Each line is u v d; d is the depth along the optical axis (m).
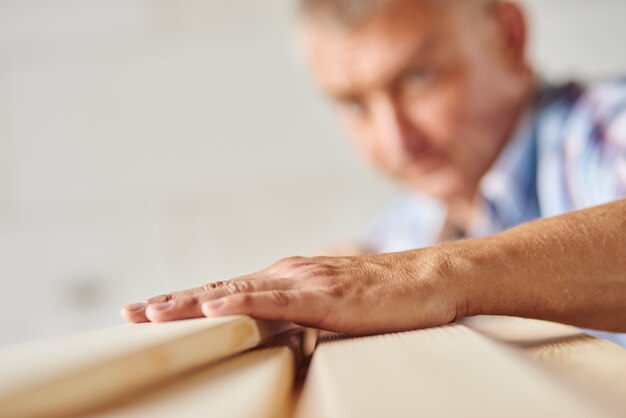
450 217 1.61
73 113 2.88
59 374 0.30
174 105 2.87
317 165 2.87
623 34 2.70
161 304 0.49
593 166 0.98
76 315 2.95
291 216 2.91
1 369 0.30
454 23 1.28
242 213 2.91
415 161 1.39
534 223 0.59
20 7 2.67
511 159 1.29
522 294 0.54
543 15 2.71
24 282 2.95
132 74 2.85
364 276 0.53
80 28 2.71
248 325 0.45
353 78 1.36
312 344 0.52
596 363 0.39
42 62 2.81
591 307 0.55
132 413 0.31
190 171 2.91
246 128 2.88
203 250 2.93
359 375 0.36
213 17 2.71
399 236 1.86
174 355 0.36
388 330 0.50
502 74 1.29
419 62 1.30
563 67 2.74
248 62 2.83
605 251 0.55
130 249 2.94
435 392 0.32
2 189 2.93
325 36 1.36
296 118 2.85
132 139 2.90
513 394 0.31
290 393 0.38
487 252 0.55
